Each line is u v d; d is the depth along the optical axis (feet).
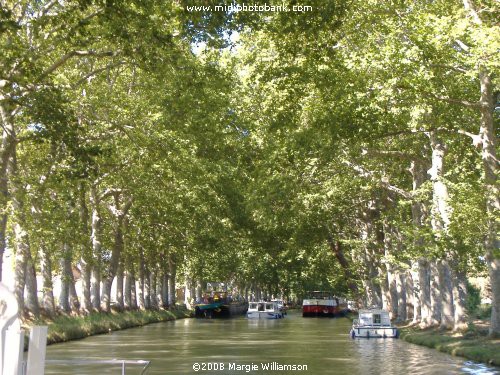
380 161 134.51
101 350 101.65
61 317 138.92
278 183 128.57
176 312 266.57
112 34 80.38
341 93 91.81
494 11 81.35
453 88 94.43
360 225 199.41
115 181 142.51
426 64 81.10
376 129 92.58
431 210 108.68
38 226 103.14
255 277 342.23
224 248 198.70
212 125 116.16
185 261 258.98
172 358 89.25
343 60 91.09
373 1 96.63
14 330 31.94
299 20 77.87
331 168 131.23
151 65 83.20
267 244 179.83
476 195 83.71
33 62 76.95
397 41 83.46
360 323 135.74
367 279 212.84
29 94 76.28
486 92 88.63
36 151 117.19
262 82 99.45
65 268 147.95
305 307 286.66
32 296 123.75
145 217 180.45
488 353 80.53
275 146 126.52
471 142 111.65
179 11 75.66
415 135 121.80
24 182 100.12
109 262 182.29
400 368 76.07
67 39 76.64
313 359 88.12
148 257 236.22
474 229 86.22
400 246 157.17
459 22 75.97
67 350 101.91
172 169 122.72
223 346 110.11
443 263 122.52
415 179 136.05
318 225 165.48
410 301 168.76
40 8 95.86
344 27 100.22
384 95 86.53
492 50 71.31
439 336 110.11
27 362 33.19
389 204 162.20
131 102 114.93
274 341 123.75
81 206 150.61
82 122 114.73
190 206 148.77
